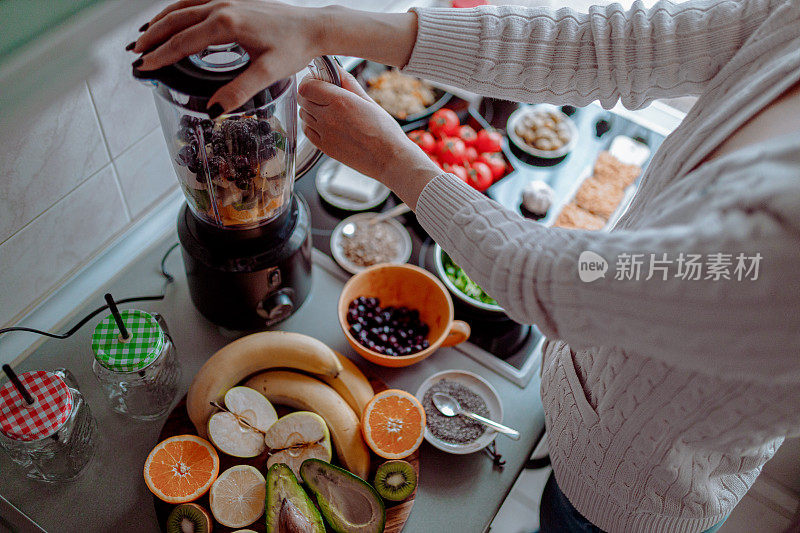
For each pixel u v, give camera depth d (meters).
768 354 0.41
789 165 0.38
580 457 0.72
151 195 1.11
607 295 0.44
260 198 0.80
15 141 0.81
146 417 0.88
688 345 0.43
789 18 0.51
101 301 1.00
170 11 0.59
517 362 0.98
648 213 0.48
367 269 0.97
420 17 0.62
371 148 0.65
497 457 0.87
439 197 0.59
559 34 0.64
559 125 1.31
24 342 0.96
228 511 0.77
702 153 0.49
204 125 0.72
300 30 0.56
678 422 0.58
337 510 0.77
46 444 0.74
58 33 0.78
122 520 0.80
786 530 1.46
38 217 0.91
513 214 0.55
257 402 0.84
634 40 0.62
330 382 0.90
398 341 0.95
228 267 0.84
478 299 1.06
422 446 0.88
